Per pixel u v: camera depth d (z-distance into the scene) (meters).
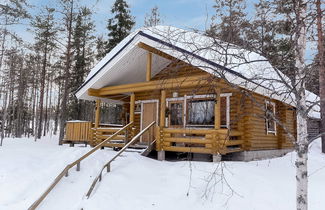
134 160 8.93
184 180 7.46
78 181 7.45
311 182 7.50
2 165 8.80
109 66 11.37
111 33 26.30
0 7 13.92
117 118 28.02
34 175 8.19
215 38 4.14
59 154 10.42
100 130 12.38
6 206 6.48
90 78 12.01
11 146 13.67
